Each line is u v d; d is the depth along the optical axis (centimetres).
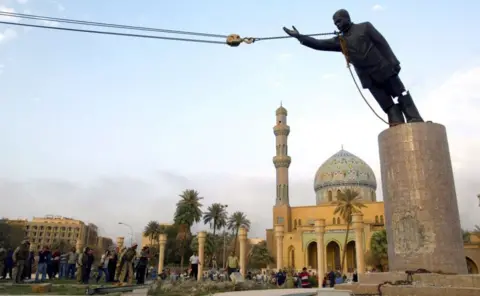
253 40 1627
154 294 2116
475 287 1183
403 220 1423
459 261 1359
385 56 1548
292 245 9562
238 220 10850
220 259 12262
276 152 11819
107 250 3120
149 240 12731
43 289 1892
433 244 1355
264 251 10581
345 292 1169
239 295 1728
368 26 1538
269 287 2791
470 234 8669
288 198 11381
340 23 1552
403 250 1402
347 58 1572
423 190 1412
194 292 2142
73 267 3319
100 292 1888
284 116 12038
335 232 9212
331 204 10838
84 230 17812
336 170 11444
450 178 1455
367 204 10625
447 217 1389
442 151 1469
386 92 1616
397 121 1594
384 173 1535
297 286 4009
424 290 1193
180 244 10488
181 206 9431
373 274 1409
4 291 1852
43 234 16600
